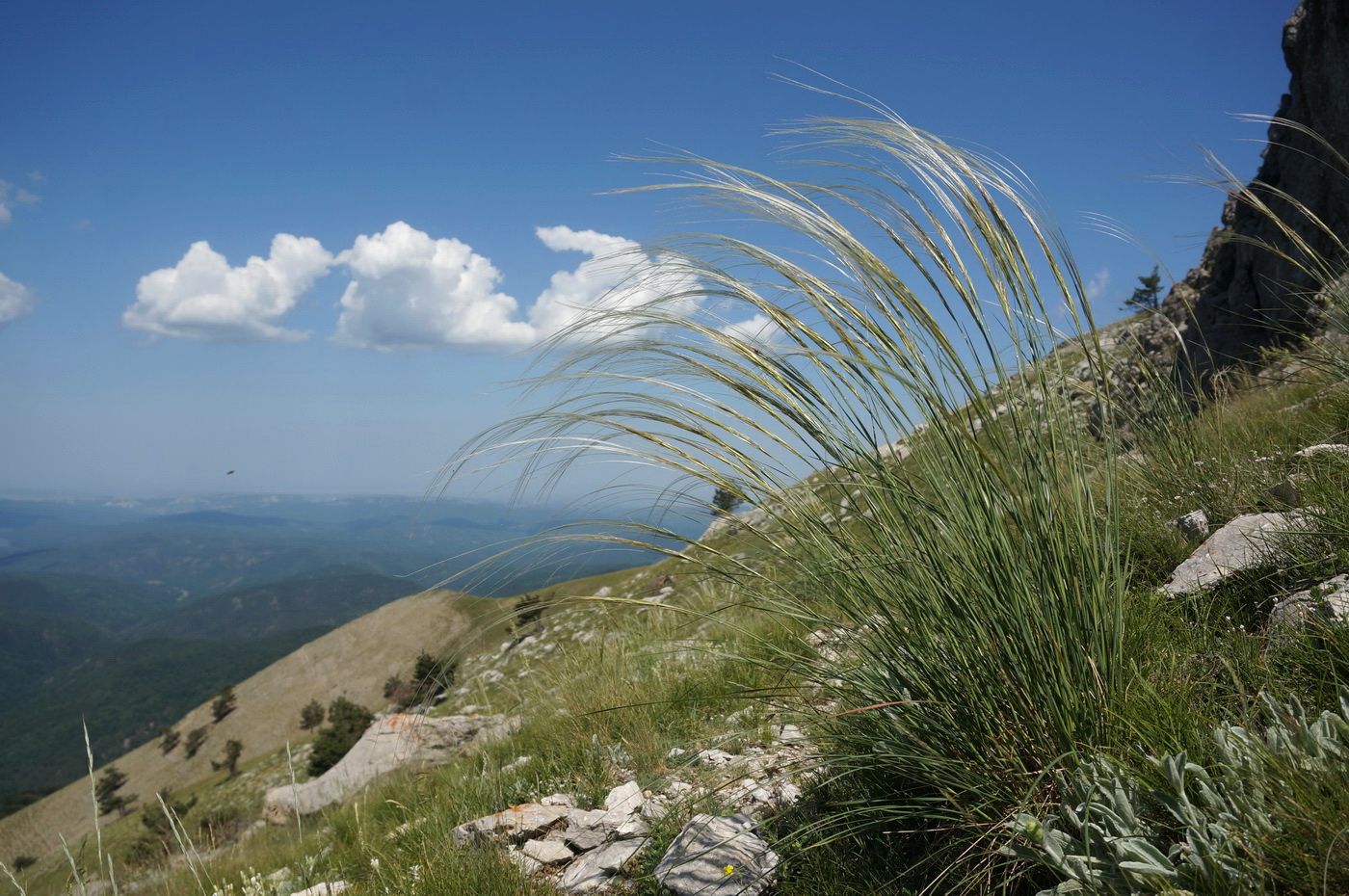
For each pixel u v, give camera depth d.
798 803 2.68
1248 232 14.34
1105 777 1.77
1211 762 1.75
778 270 2.23
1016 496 2.08
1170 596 3.01
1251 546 3.03
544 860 3.26
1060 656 1.99
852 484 2.22
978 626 2.02
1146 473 4.41
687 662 5.23
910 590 2.11
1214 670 2.34
